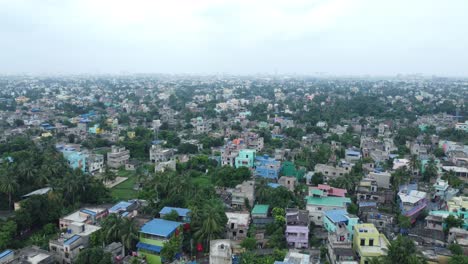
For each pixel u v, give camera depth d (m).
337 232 86.94
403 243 72.50
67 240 84.62
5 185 109.75
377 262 72.19
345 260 79.19
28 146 178.62
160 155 174.25
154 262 84.94
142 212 105.94
